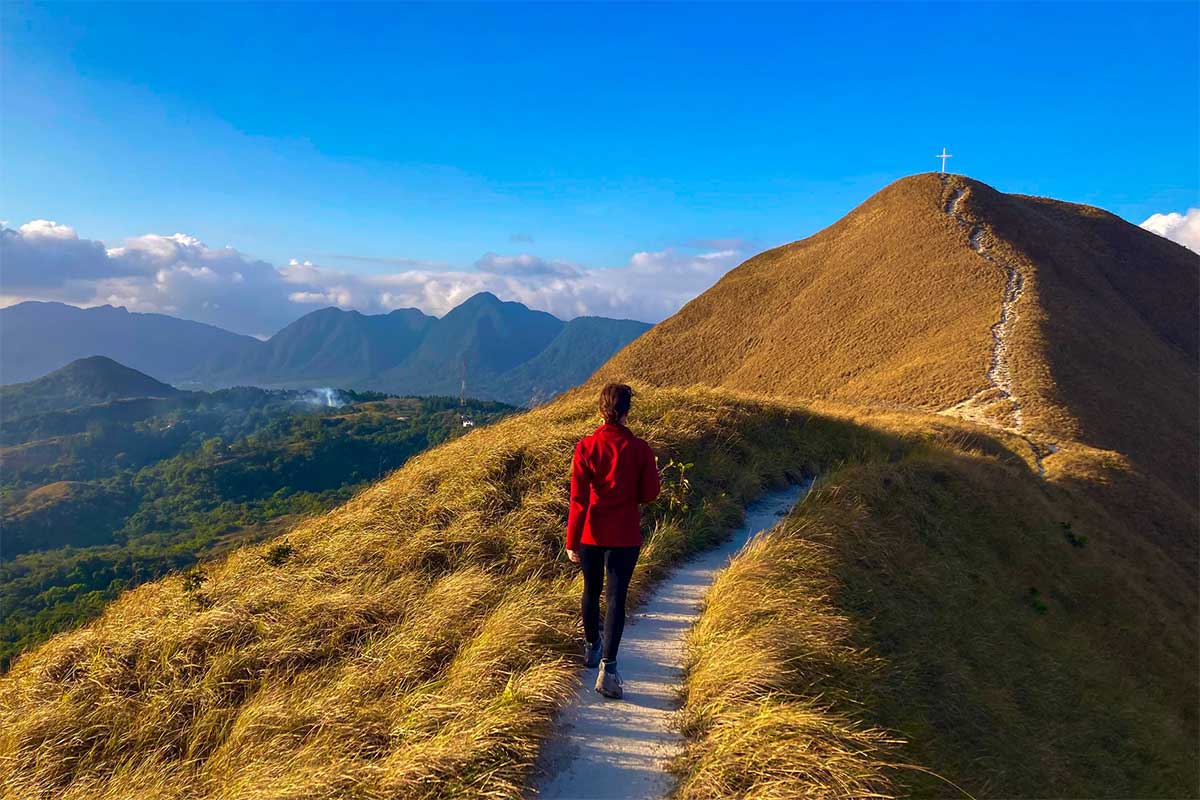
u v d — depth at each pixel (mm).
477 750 3676
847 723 3955
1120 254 95500
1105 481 25266
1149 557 19078
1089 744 6570
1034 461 26984
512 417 13023
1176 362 67250
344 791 3594
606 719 4250
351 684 4656
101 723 4910
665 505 7941
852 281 92875
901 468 10797
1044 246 89625
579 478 4605
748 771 3541
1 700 5852
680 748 3949
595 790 3605
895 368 61094
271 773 3895
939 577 7816
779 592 5465
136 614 7199
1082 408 40688
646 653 5102
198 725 4703
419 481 8742
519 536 6766
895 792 3516
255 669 5207
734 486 9039
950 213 97812
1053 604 10047
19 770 4641
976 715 5473
